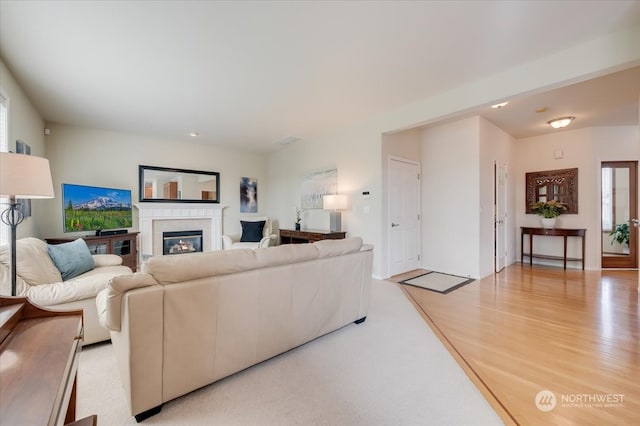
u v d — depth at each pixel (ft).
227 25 6.98
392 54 8.35
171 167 17.95
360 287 8.71
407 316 9.41
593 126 16.28
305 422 4.76
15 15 6.49
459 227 14.88
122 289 4.64
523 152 18.80
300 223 19.07
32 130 11.88
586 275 14.93
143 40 7.58
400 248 15.20
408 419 4.81
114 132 16.03
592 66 7.79
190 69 9.16
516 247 18.95
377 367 6.41
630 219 16.35
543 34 7.47
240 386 5.73
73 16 6.57
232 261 5.75
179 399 5.32
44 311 3.85
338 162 16.21
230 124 15.03
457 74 9.61
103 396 5.36
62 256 8.31
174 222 17.94
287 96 11.40
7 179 5.42
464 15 6.68
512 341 7.61
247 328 6.04
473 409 5.05
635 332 8.09
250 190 21.56
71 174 14.75
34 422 2.13
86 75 9.50
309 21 6.84
